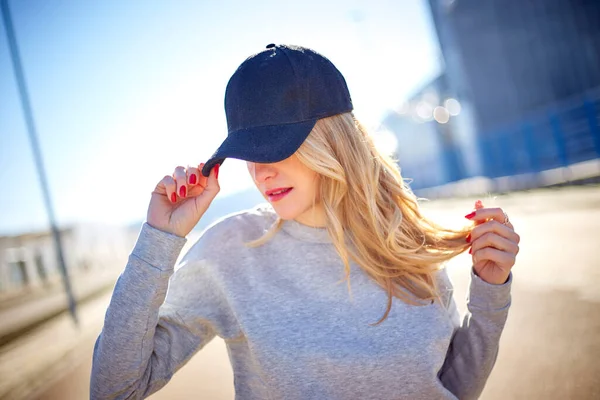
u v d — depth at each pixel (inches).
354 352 47.8
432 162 1314.0
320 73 51.6
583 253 207.2
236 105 50.7
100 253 1706.4
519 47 1019.3
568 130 729.0
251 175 53.6
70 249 1428.4
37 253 1149.7
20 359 287.6
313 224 54.7
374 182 54.2
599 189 428.1
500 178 904.3
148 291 45.3
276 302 50.8
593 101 660.1
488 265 51.6
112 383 44.6
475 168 1100.5
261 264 53.4
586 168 607.5
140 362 45.0
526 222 334.3
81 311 473.1
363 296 51.0
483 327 50.6
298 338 48.7
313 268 52.8
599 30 883.4
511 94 1046.4
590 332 119.6
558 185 548.1
